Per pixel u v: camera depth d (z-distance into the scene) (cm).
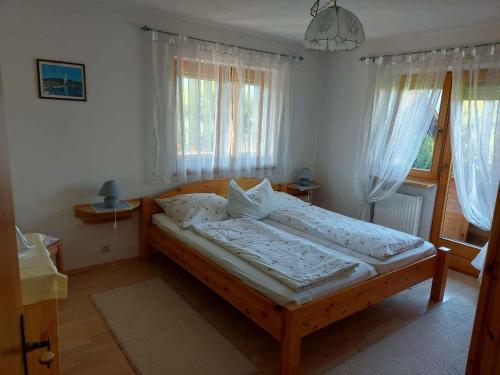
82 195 325
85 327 251
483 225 335
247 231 302
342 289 227
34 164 299
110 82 322
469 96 331
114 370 211
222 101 384
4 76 276
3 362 68
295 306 201
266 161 435
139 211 360
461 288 333
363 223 341
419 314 285
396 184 392
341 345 242
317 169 496
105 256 348
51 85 295
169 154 360
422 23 327
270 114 426
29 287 159
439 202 380
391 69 387
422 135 368
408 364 225
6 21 271
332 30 213
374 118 405
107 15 311
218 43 372
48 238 286
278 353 232
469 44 333
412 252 286
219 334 249
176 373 210
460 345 246
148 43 335
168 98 347
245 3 296
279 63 420
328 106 471
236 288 237
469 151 333
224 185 403
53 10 288
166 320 263
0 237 70
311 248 266
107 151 332
